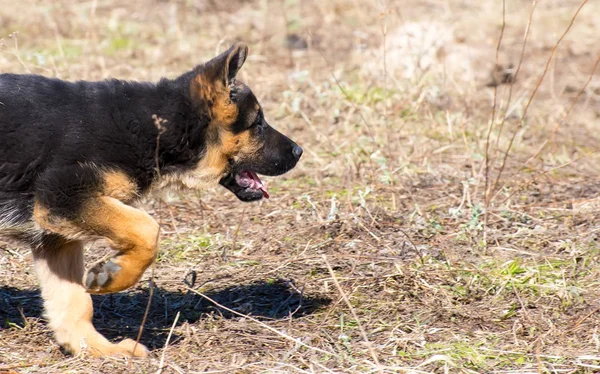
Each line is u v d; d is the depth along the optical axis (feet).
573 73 56.49
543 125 47.42
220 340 25.63
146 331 26.66
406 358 24.29
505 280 29.19
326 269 30.68
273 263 31.35
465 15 66.08
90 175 23.75
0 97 23.81
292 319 27.17
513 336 25.63
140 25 64.34
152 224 23.67
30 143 23.73
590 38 62.08
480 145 43.42
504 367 23.71
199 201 36.42
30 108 23.90
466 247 31.99
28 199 24.20
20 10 64.03
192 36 62.03
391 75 50.93
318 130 44.93
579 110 50.67
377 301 28.19
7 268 31.12
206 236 33.76
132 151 24.56
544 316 26.91
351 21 66.49
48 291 25.40
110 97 24.76
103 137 24.13
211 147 26.27
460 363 23.88
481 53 54.44
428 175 39.60
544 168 41.24
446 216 34.96
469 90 49.32
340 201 36.65
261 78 52.65
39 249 25.25
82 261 25.89
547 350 24.70
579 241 32.35
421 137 44.14
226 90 25.73
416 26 55.88
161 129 24.13
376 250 32.07
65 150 23.81
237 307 28.37
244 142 26.94
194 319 27.50
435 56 53.42
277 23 65.72
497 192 37.11
